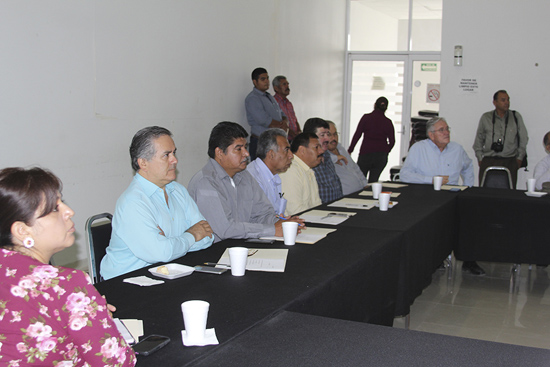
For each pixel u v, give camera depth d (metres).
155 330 1.30
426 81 8.10
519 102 6.31
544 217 3.64
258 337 1.27
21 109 3.30
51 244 1.10
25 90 3.32
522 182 6.45
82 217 3.79
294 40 6.93
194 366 1.12
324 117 8.07
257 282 1.70
